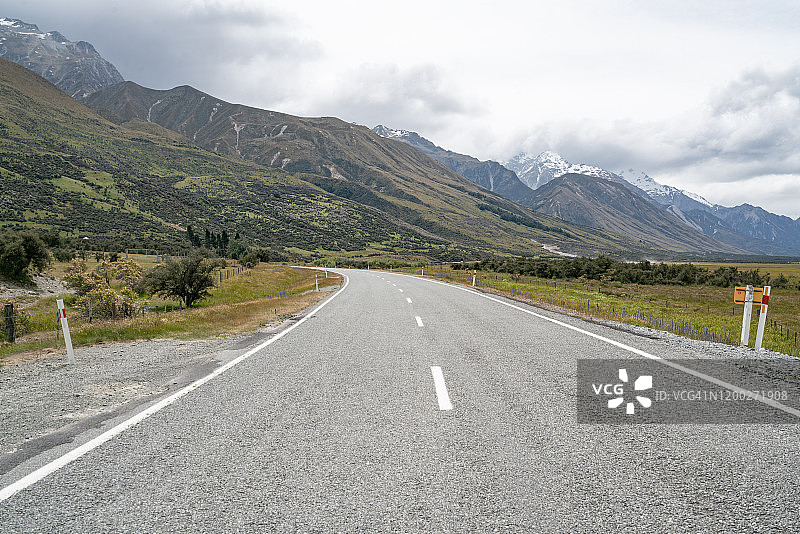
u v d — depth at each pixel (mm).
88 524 2820
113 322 14539
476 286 33531
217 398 5523
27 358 8977
